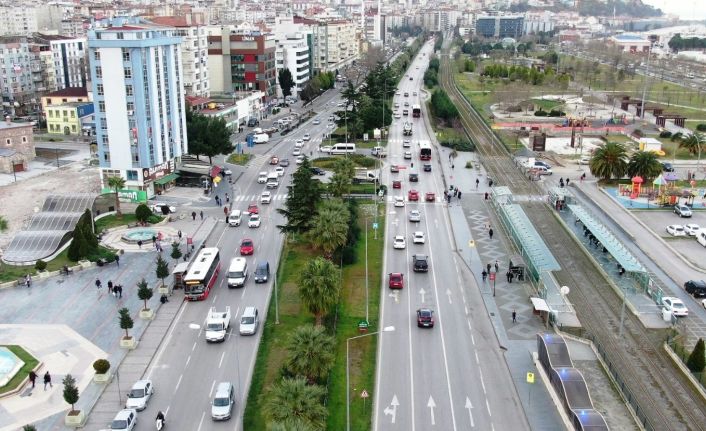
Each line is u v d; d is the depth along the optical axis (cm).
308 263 8225
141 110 13225
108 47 12850
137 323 8525
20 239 11012
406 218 12712
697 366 7200
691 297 9300
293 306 8906
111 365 7500
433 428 6350
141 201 13588
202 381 7162
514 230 11119
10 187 14600
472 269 10212
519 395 6906
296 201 11100
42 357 7669
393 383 7112
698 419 6475
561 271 10244
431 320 8331
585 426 5759
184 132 14925
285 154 18025
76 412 6438
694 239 11600
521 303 9069
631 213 13000
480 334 8219
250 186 14900
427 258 10675
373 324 8425
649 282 9250
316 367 6569
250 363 7531
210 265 9544
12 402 6788
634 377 7212
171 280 9838
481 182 15400
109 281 9462
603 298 9281
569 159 17662
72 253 10475
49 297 9288
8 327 8394
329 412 6525
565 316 8688
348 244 10731
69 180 15175
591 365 7450
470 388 7038
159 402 6756
